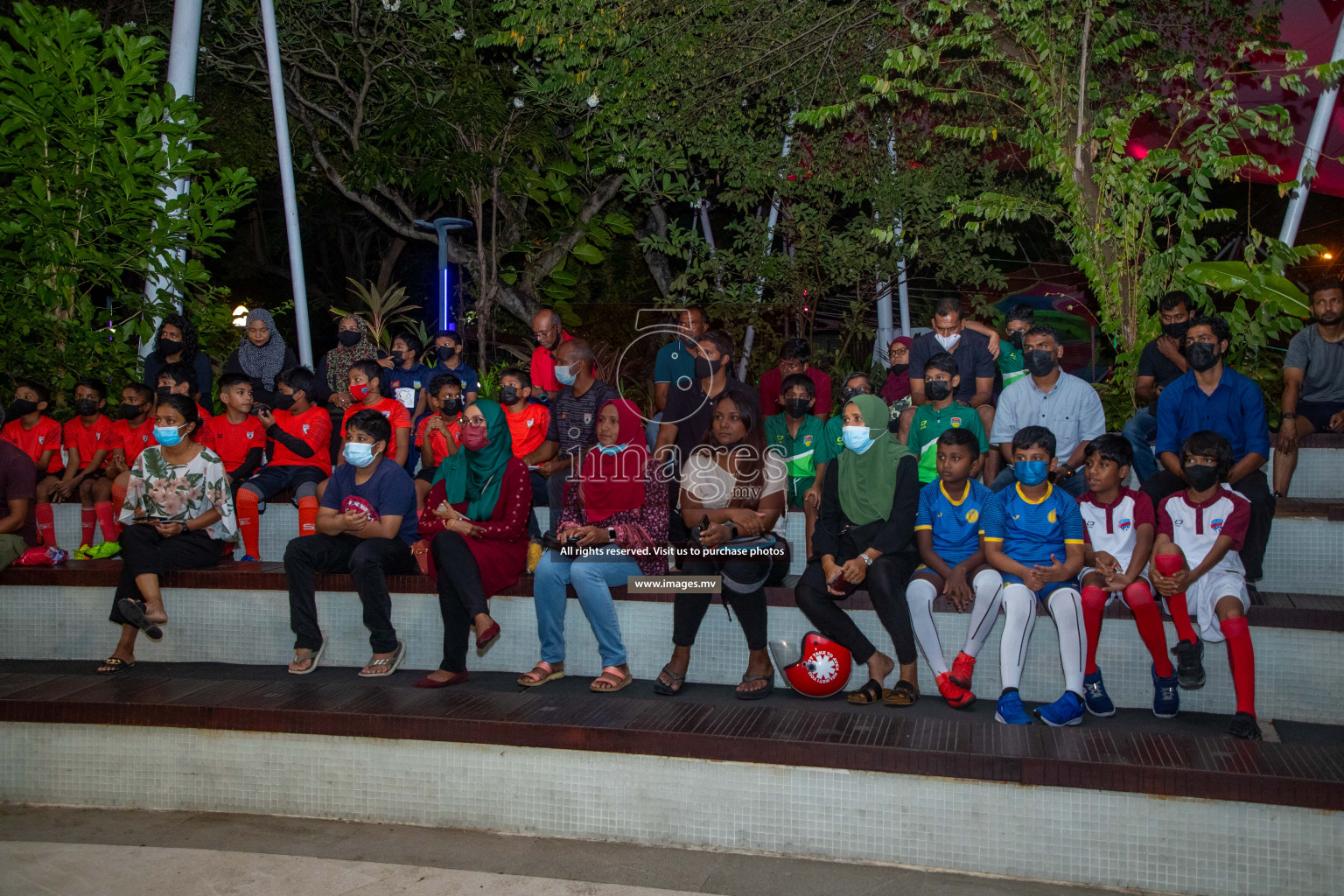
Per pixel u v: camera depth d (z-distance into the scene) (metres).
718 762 3.91
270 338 7.18
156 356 6.87
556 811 4.05
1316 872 3.34
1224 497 4.27
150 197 7.41
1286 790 3.36
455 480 4.86
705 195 10.47
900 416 5.93
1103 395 6.41
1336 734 4.06
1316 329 5.61
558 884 3.60
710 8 8.27
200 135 7.56
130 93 7.40
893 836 3.75
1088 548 4.43
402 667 5.14
